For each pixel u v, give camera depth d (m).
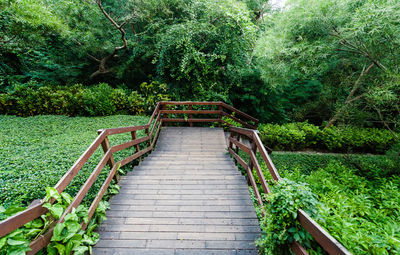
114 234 2.05
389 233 2.10
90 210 2.03
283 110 8.60
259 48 5.52
